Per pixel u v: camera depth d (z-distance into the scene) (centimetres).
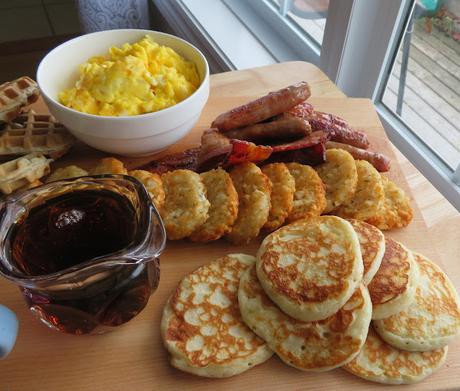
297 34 69
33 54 109
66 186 29
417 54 55
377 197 38
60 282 25
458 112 52
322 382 29
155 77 40
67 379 29
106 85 39
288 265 31
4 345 24
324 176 40
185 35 83
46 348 30
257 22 76
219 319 31
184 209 35
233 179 38
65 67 43
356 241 31
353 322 29
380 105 61
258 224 35
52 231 28
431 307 31
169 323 31
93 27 88
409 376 29
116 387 29
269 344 30
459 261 39
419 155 55
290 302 29
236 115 41
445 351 30
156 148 42
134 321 32
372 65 58
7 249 26
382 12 53
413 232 39
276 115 42
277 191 37
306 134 40
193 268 35
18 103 43
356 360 29
